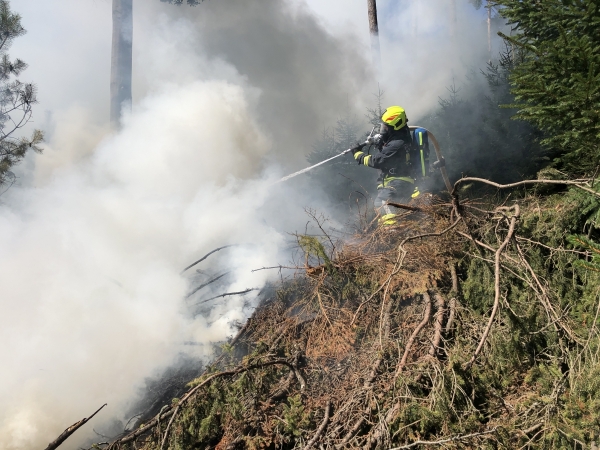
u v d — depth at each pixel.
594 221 3.64
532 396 2.83
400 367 2.97
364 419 2.81
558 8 3.77
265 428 2.98
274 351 3.58
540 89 3.49
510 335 3.13
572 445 2.53
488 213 4.03
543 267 3.71
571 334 3.06
